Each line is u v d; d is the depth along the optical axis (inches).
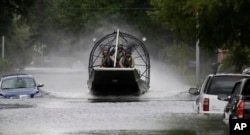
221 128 1583.4
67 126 1664.6
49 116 1947.6
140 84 3073.3
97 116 1942.7
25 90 2869.1
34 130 1574.8
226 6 1611.7
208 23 1721.2
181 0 1790.1
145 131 1542.8
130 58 3129.9
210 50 1827.0
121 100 2738.7
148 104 2447.1
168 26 2006.6
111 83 3011.8
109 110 2161.7
